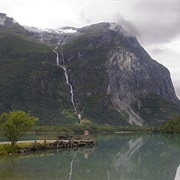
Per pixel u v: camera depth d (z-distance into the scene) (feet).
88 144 345.10
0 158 215.92
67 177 155.12
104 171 179.22
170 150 308.19
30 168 176.24
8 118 252.01
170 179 159.74
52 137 366.84
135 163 217.15
